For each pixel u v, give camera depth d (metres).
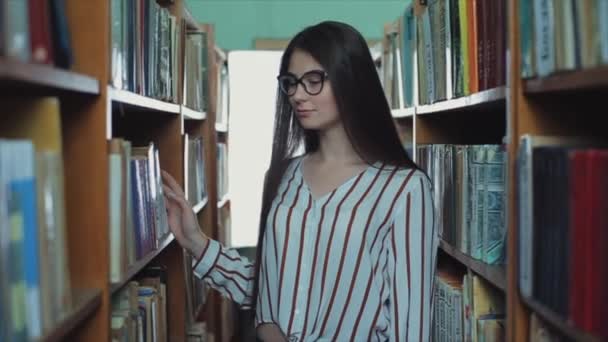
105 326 1.41
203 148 3.33
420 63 2.67
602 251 1.04
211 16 4.63
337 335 1.59
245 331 3.94
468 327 1.99
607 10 1.06
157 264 2.56
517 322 1.44
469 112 2.65
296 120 1.74
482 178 1.87
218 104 3.93
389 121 1.64
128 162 1.57
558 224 1.19
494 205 1.82
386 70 3.59
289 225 1.60
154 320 2.09
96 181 1.41
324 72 1.58
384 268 1.59
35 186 1.04
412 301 1.56
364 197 1.58
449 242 2.21
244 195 4.63
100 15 1.41
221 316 3.83
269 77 4.59
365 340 1.59
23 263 0.98
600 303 1.04
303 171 1.69
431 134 2.79
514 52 1.46
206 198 3.41
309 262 1.58
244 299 1.86
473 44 1.89
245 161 4.61
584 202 1.08
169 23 2.35
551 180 1.22
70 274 1.41
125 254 1.50
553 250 1.21
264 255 1.67
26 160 1.00
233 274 1.86
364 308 1.58
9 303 0.92
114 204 1.44
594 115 1.45
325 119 1.61
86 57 1.41
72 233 1.41
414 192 1.58
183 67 2.59
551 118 1.45
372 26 4.67
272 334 1.66
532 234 1.31
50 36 1.14
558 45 1.23
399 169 1.61
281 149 1.75
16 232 0.96
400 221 1.57
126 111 2.31
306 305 1.58
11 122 1.16
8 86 1.09
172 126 2.51
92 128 1.41
